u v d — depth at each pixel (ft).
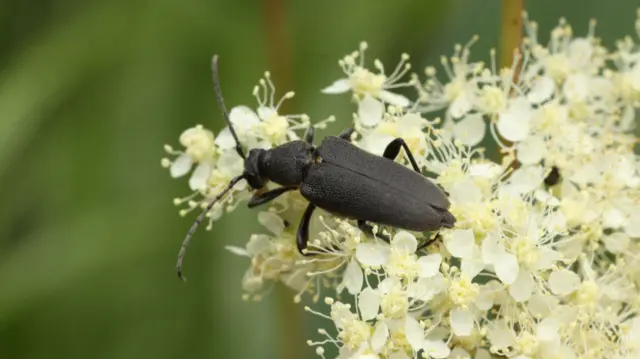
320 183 0.52
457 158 0.53
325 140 0.53
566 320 0.51
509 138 0.53
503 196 0.52
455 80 0.55
